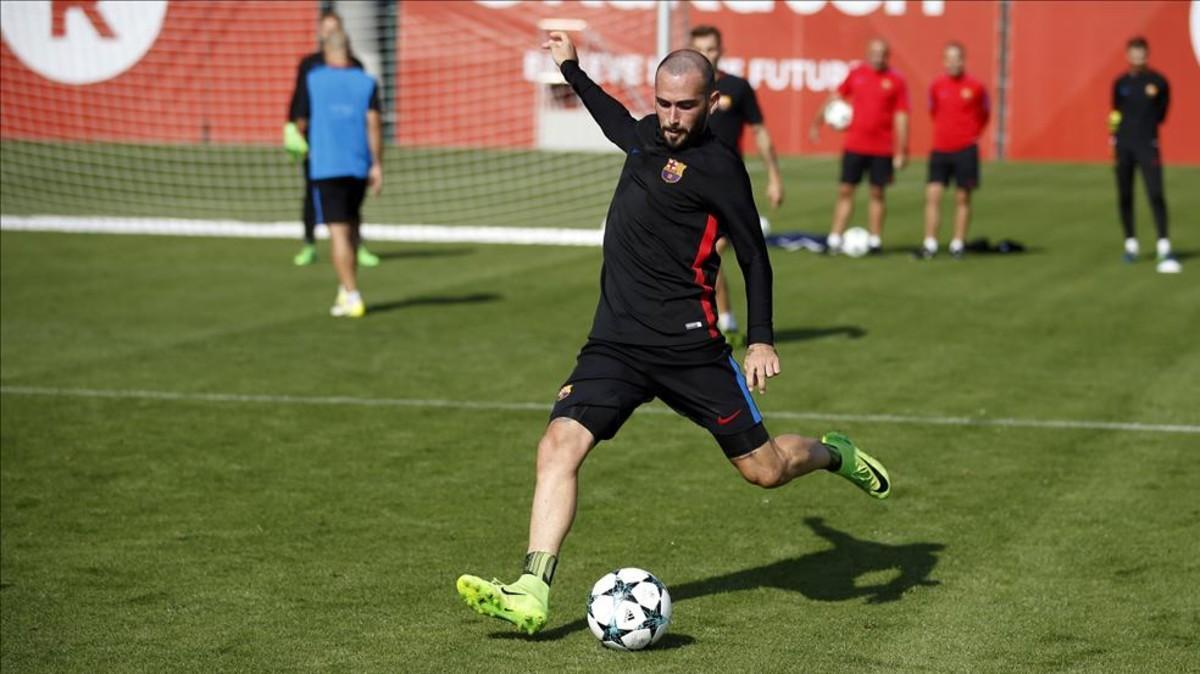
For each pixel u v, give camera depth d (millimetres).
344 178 43750
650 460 28031
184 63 89938
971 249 60625
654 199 18078
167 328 42188
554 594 20344
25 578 20906
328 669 17344
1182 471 27047
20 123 88812
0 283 50250
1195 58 88812
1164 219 54719
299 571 21266
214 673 17219
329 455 28312
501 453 28547
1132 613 19422
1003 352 39094
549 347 39688
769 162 41375
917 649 18047
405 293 49250
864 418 31438
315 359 37844
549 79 25172
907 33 91938
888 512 24453
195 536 23016
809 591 20422
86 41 88562
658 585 18094
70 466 27359
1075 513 24312
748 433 18625
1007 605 19781
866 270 55344
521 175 84312
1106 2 89750
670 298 18297
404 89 91938
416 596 20172
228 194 77812
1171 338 41062
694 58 17656
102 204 73750
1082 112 91375
